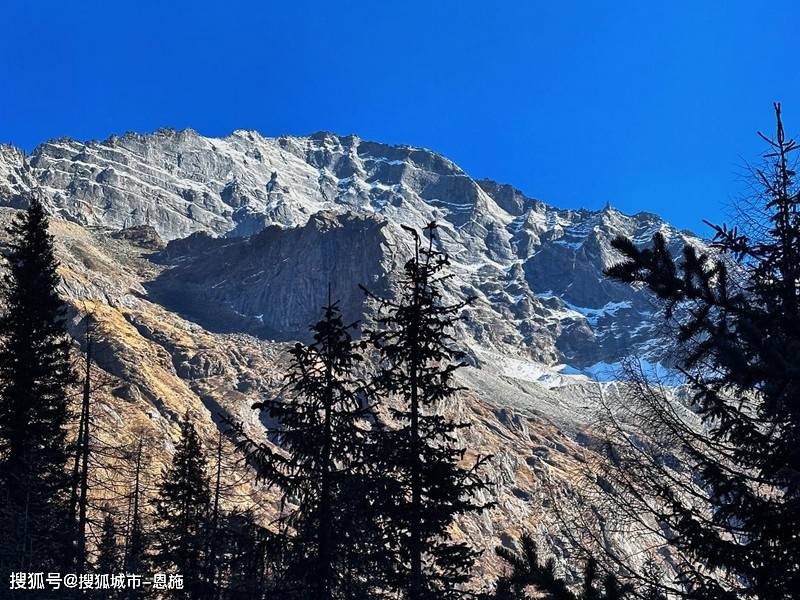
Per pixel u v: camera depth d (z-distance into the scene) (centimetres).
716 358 943
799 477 923
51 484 3138
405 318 1928
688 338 961
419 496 1797
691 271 930
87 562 2978
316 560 1672
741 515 973
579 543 1053
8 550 2675
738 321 898
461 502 1817
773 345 848
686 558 1026
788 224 961
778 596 930
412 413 1891
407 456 1805
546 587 943
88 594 3002
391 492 1742
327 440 1741
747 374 844
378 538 1720
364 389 1866
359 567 1711
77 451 2992
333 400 1797
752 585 959
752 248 948
